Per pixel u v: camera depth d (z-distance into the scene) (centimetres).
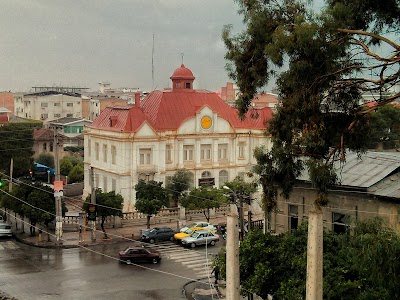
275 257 2530
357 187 2839
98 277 4259
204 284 4109
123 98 16375
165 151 6975
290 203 3250
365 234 1991
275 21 2295
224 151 7431
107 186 7119
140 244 5425
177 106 7375
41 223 6169
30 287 3962
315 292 1866
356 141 2312
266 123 2480
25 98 14738
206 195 6188
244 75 2453
